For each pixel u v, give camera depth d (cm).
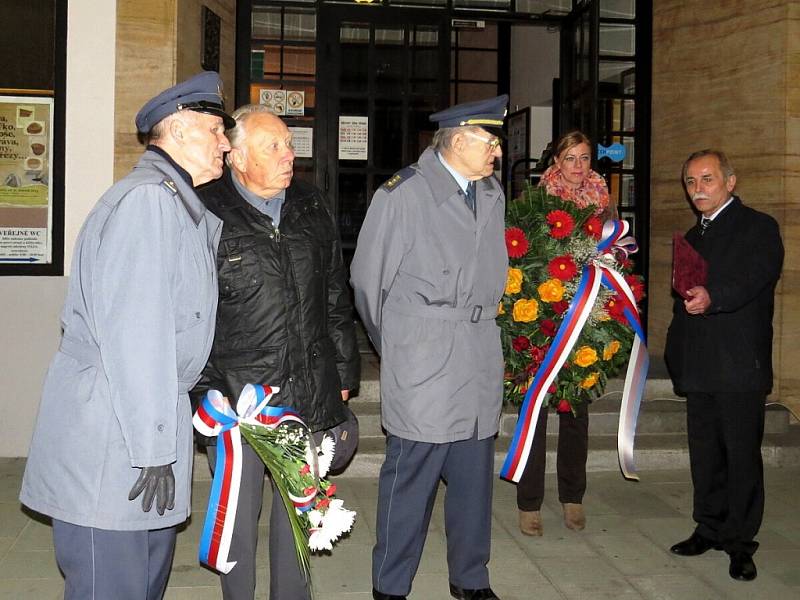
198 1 553
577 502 431
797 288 579
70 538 233
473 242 328
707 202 381
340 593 354
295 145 692
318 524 283
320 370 296
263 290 286
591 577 375
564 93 717
